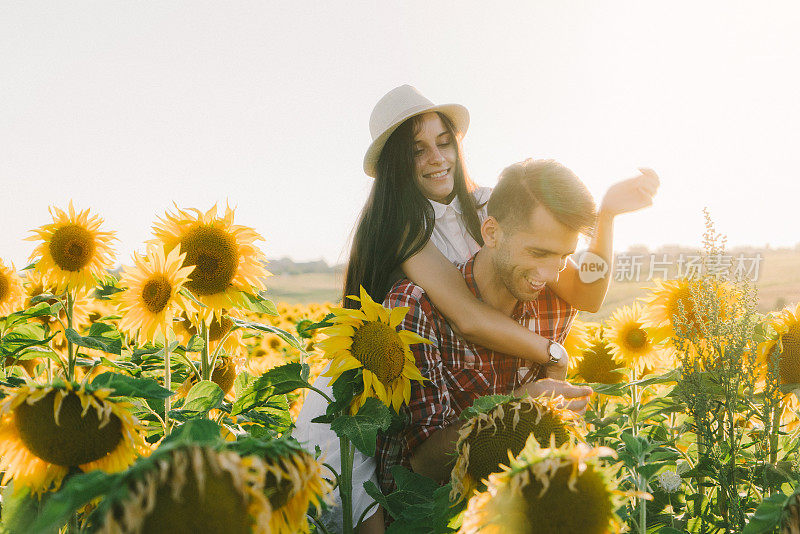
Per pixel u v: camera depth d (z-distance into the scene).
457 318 2.27
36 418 1.38
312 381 2.94
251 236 2.81
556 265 2.05
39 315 3.42
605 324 3.28
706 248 2.08
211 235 2.73
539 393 2.10
